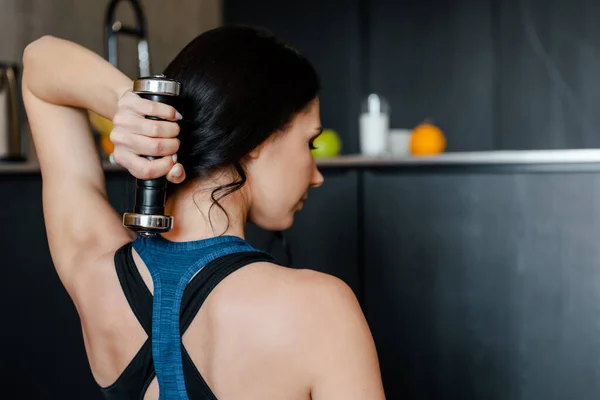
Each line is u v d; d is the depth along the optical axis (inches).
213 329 27.8
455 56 161.5
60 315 83.0
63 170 35.1
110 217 34.3
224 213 30.0
